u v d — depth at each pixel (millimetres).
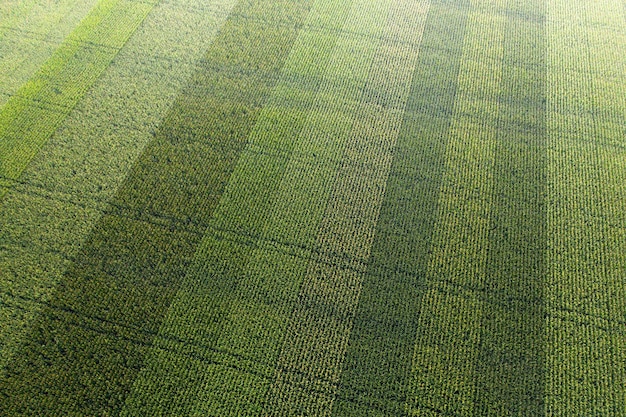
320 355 48625
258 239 55719
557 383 46562
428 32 75688
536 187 59125
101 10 80188
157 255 54844
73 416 46000
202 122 66062
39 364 48531
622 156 61406
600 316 49938
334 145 63375
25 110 68000
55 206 58844
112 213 58062
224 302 51688
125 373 48000
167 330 50156
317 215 57375
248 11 79375
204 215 57688
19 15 80000
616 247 54250
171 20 78500
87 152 63500
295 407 46156
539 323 49719
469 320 50094
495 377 47031
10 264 54531
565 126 64438
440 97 67875
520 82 69125
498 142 63125
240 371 47969
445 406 45906
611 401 45500
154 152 63219
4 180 61156
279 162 61969
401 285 52312
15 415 46062
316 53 73375
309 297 51844
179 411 46156
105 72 72000
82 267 54125
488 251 54344
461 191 58906
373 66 71625
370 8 79375
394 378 47312
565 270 52844
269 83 70000
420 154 62250
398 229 56125
